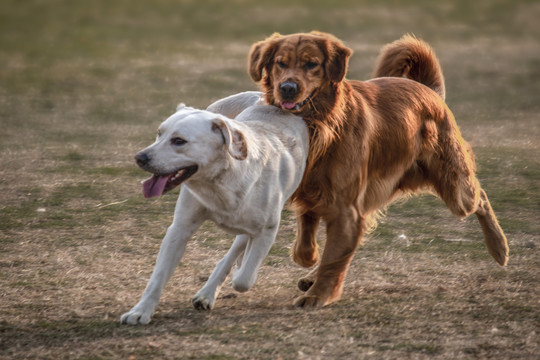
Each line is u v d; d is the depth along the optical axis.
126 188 12.99
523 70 28.08
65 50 31.89
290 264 9.57
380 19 42.41
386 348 6.78
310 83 8.16
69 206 11.83
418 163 9.31
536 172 14.41
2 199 12.11
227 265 8.04
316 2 48.97
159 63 28.88
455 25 41.00
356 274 9.13
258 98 9.17
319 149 8.16
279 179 7.76
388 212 11.98
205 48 33.09
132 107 21.17
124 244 10.09
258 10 45.62
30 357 6.48
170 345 6.76
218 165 7.19
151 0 49.75
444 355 6.66
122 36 36.56
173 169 7.00
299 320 7.49
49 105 21.22
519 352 6.75
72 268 9.05
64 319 7.38
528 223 11.35
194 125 7.08
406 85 9.19
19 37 35.41
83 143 16.59
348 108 8.34
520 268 9.40
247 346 6.76
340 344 6.85
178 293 8.32
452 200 9.38
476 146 16.83
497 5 48.50
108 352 6.59
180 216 7.56
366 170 8.46
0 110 20.31
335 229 8.24
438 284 8.76
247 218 7.52
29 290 8.22
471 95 23.92
